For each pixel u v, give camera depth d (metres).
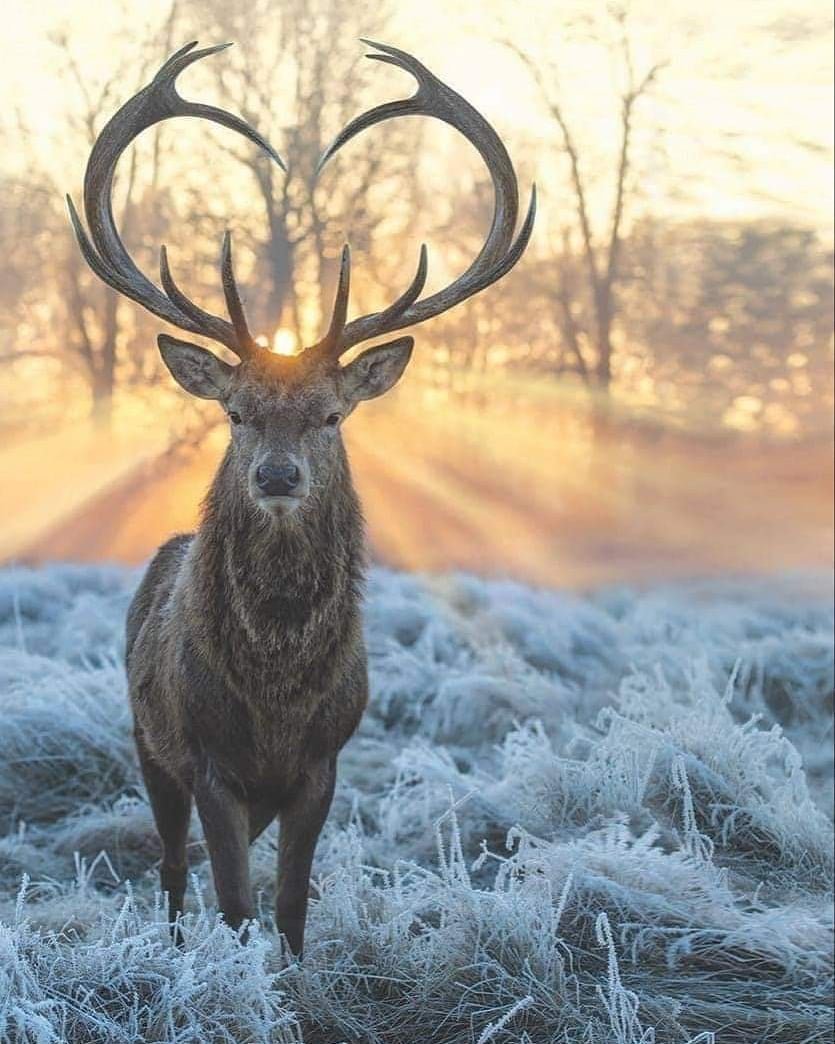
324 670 10.95
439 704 18.78
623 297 68.00
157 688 11.65
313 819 11.12
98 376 62.12
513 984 10.80
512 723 18.27
